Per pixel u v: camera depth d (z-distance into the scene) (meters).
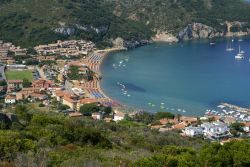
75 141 61.16
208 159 46.06
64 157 43.31
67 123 73.50
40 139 53.12
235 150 47.84
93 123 96.81
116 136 78.25
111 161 44.16
